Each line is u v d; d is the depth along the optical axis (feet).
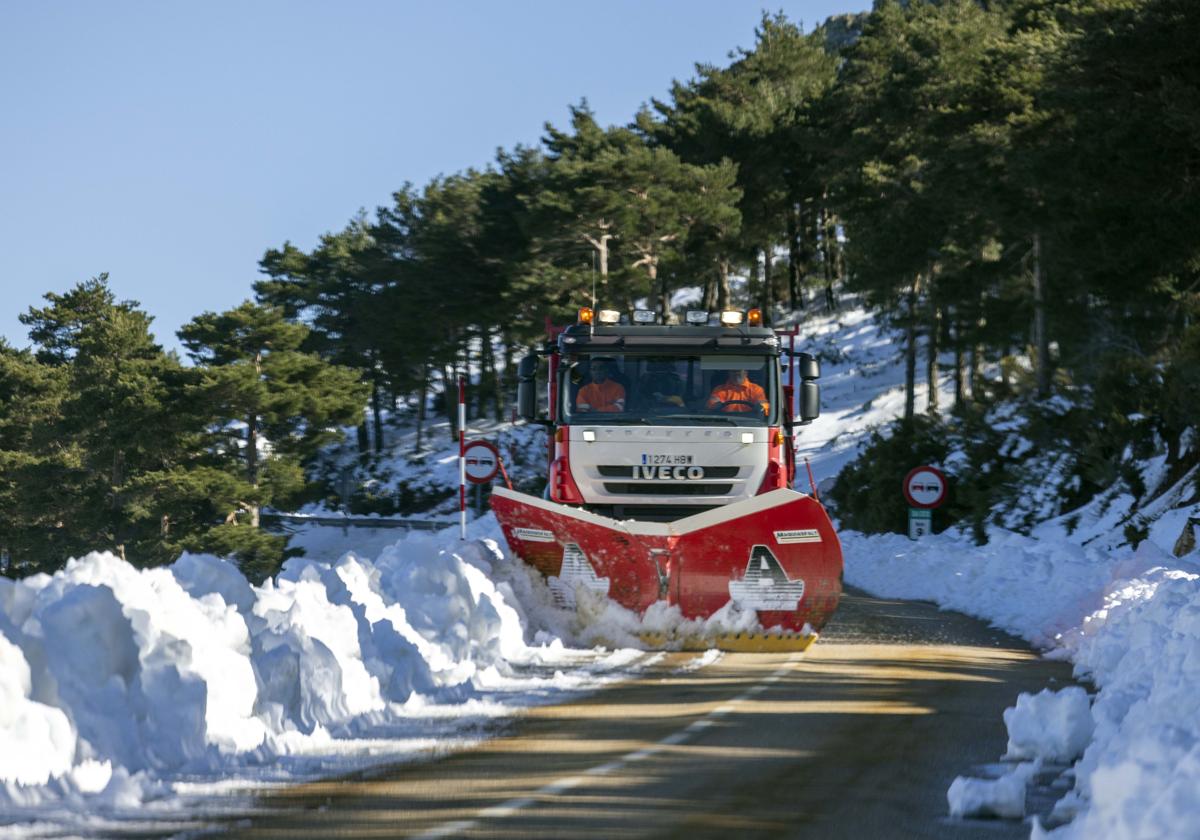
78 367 486.38
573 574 67.62
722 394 72.28
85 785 32.60
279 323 419.95
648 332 72.59
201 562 45.14
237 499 387.75
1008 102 228.22
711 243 387.55
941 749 40.16
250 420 412.57
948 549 125.90
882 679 56.18
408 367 463.01
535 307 341.41
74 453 426.10
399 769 37.01
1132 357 158.92
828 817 31.45
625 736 42.39
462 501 94.79
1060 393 169.17
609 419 71.77
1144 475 138.92
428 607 58.49
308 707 43.11
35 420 484.33
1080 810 31.07
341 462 481.46
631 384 72.33
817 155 426.92
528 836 29.43
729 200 375.45
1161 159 151.64
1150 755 28.25
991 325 265.95
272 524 404.57
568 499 71.72
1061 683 55.06
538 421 76.59
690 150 436.76
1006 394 225.76
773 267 558.56
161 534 390.83
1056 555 99.35
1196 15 144.46
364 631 49.44
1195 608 44.73
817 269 554.05
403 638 51.72
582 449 71.67
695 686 53.93
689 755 39.17
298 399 406.41
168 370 402.72
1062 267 191.21
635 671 58.75
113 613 35.81
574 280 333.01
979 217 254.27
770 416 72.08
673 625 66.59
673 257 355.77
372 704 46.73
